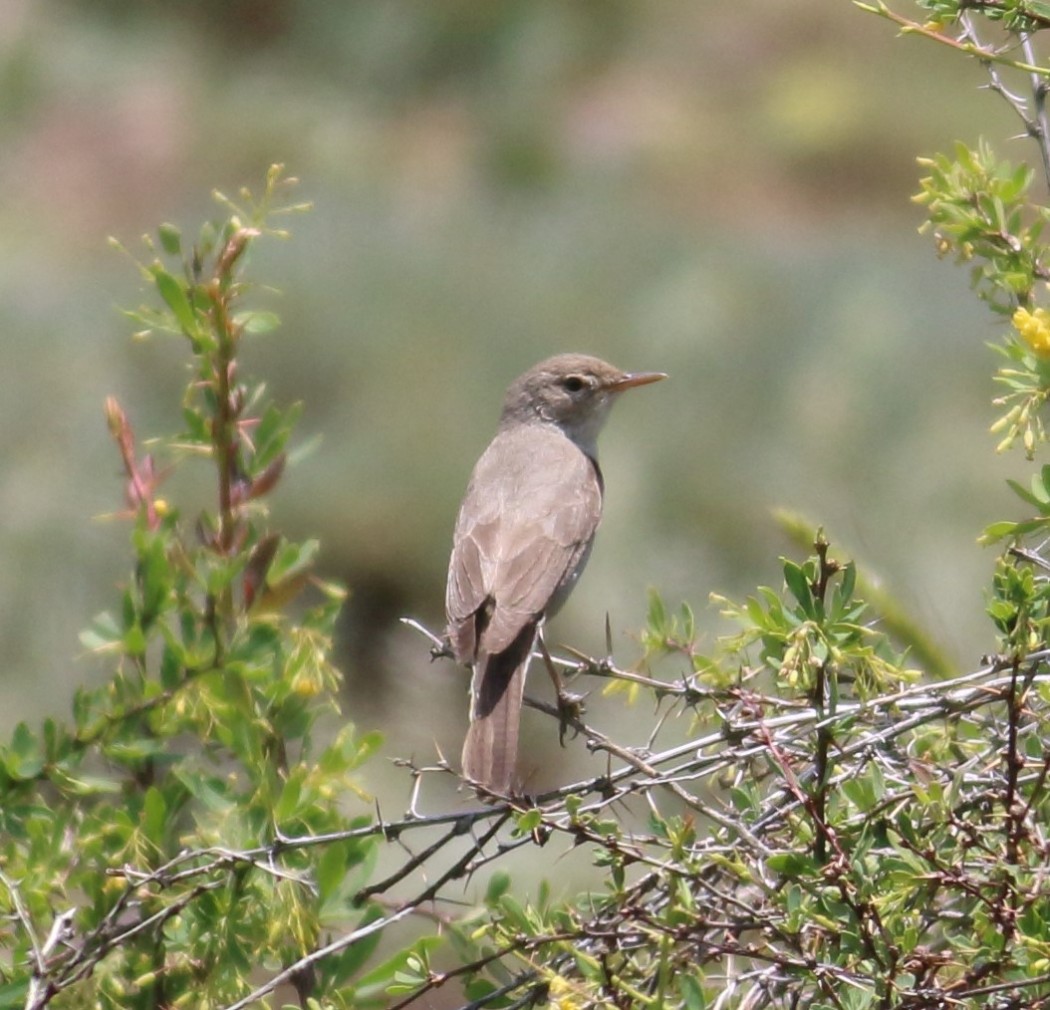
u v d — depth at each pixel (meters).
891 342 19.77
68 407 18.66
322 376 19.61
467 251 21.84
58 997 5.66
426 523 17.17
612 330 20.47
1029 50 5.58
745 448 18.41
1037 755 5.24
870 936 4.64
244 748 5.75
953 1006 4.62
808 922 4.86
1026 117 5.63
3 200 26.08
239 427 6.03
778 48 31.02
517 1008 5.16
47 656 16.05
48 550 16.84
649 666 6.11
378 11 31.19
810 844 4.88
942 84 30.00
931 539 16.80
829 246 23.94
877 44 30.95
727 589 16.84
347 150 28.28
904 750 5.37
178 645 5.84
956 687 5.38
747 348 19.97
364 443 18.42
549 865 11.27
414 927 10.36
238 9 31.34
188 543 7.07
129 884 5.41
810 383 19.22
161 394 19.19
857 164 28.50
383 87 30.58
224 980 5.62
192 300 5.91
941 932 5.45
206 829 5.77
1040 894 4.64
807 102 29.33
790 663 4.93
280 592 5.94
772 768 5.41
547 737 14.02
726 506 17.58
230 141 27.84
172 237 5.91
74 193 26.41
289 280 20.61
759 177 28.36
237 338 5.95
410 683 15.61
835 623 5.04
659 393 19.34
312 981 5.71
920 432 18.52
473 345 20.03
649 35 31.56
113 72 29.19
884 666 5.09
